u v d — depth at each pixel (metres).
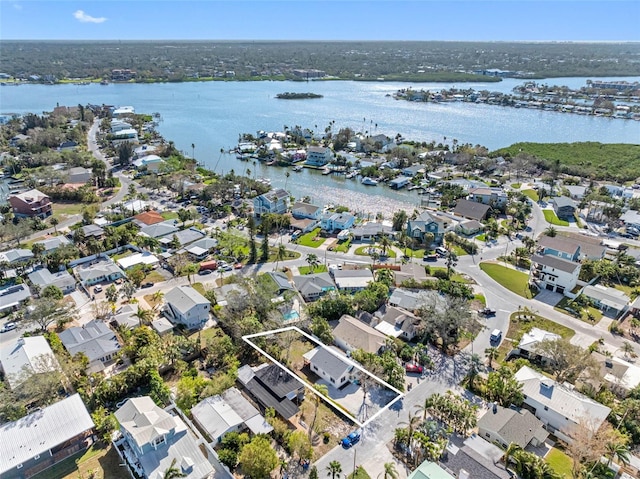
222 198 134.12
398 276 87.44
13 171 157.00
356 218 121.50
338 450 50.41
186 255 98.12
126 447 48.69
